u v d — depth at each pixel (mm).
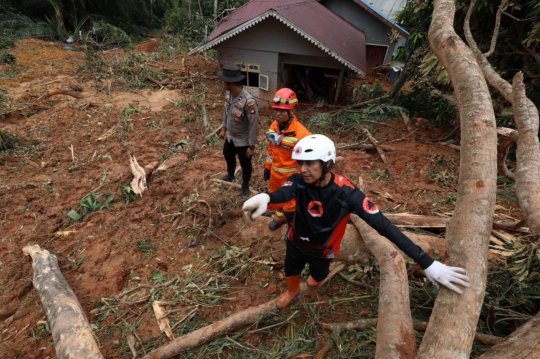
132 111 8547
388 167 5797
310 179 1815
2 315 3172
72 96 9508
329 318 2812
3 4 16891
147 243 3918
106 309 3104
